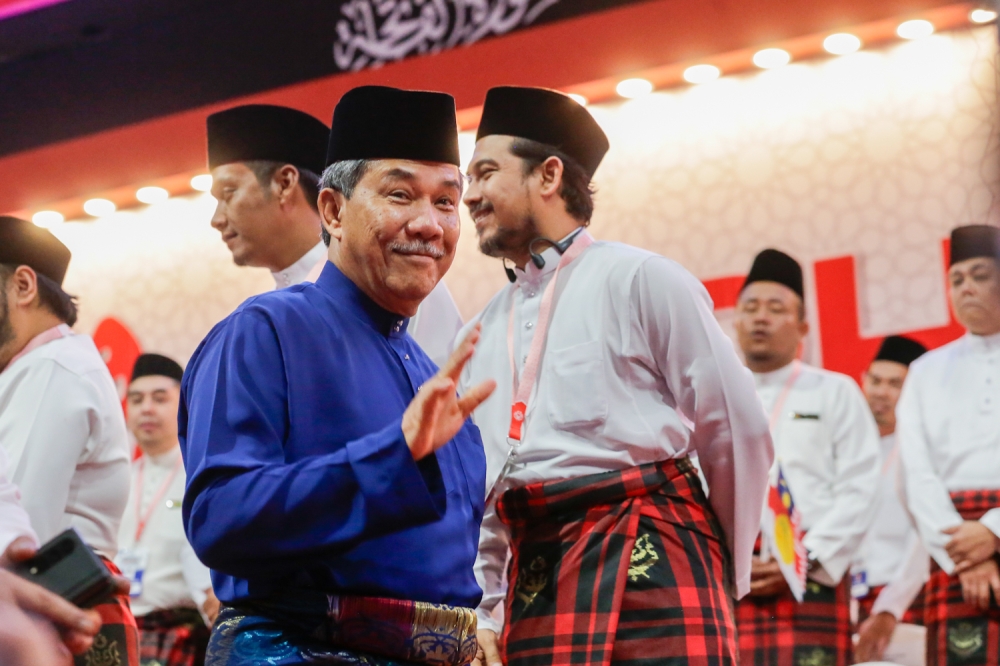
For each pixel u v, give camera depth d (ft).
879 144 16.57
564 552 9.01
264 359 6.72
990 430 15.02
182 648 17.69
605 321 9.33
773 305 16.39
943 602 14.97
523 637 9.00
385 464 6.20
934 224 16.07
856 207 16.53
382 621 6.52
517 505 9.29
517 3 17.88
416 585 6.62
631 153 18.07
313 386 6.80
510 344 9.81
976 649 14.58
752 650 15.01
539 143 9.87
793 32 16.52
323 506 6.20
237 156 11.46
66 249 12.36
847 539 15.29
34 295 11.89
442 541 6.81
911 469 15.43
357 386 6.93
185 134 20.21
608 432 9.09
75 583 5.90
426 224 7.07
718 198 17.39
